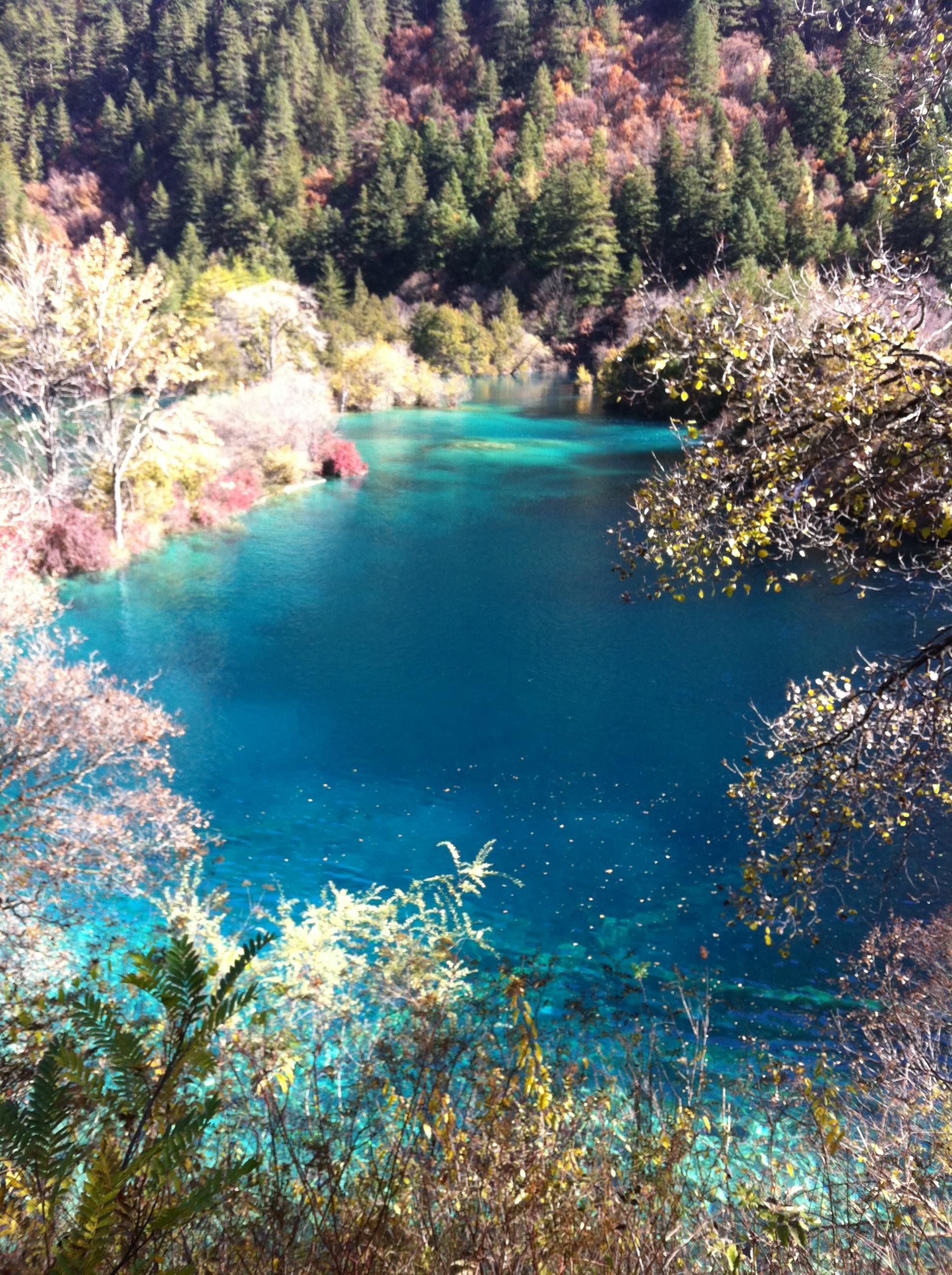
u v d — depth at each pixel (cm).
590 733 1628
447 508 3416
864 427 559
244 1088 278
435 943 590
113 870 977
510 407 6481
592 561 2734
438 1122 257
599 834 1314
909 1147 327
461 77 14538
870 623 2117
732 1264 219
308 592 2419
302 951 601
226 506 3189
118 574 2514
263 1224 194
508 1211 216
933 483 545
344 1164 231
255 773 1481
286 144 11719
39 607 1432
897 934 870
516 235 10050
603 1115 334
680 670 1906
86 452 2852
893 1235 263
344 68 14362
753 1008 926
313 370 5972
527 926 1105
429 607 2328
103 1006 108
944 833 1239
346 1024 507
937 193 579
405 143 11581
